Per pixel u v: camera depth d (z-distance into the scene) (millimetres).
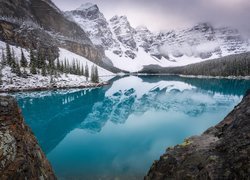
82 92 86562
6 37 135750
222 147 11977
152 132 35125
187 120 42938
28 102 62750
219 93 84562
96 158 24344
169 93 88125
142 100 71688
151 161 23188
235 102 64500
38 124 40969
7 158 7973
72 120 44438
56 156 25312
